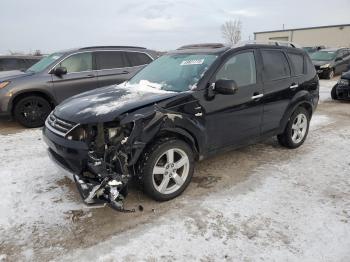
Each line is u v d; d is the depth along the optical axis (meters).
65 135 3.25
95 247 2.83
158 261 2.66
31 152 5.23
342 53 18.94
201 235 3.00
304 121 5.43
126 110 3.22
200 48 4.59
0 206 3.47
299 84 5.15
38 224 3.16
